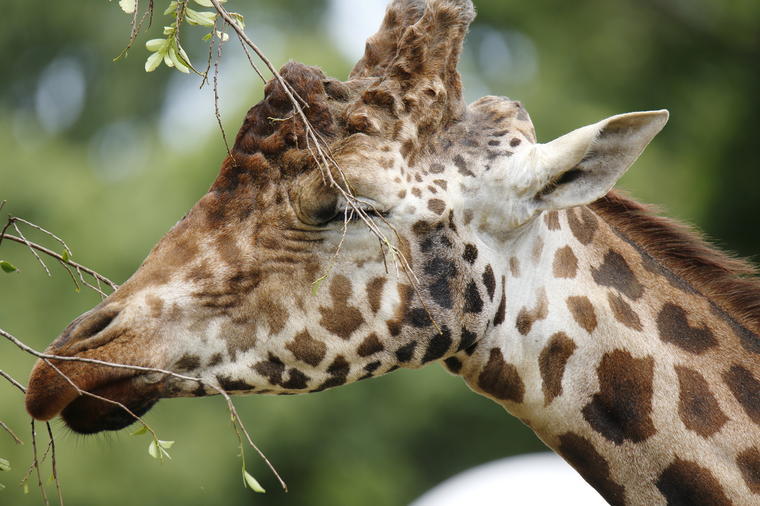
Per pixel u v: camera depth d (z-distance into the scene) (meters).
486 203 8.77
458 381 34.78
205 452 31.16
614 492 8.88
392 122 8.63
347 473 33.91
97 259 33.16
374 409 34.22
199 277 8.43
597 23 34.16
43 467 28.33
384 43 9.08
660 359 8.82
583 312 8.89
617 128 8.51
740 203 32.44
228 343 8.45
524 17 34.78
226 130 34.12
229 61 54.34
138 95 53.97
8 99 54.44
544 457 24.73
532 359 8.88
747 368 8.89
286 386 8.64
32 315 32.16
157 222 33.78
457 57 9.01
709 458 8.64
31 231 34.44
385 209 8.48
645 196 29.52
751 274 9.72
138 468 30.17
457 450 37.03
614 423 8.82
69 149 42.44
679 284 9.18
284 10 54.44
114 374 8.10
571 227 9.16
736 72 33.72
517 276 8.91
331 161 8.16
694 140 32.94
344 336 8.54
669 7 33.97
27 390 8.03
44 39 54.50
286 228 8.48
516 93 34.09
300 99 8.46
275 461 33.38
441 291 8.63
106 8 54.50
